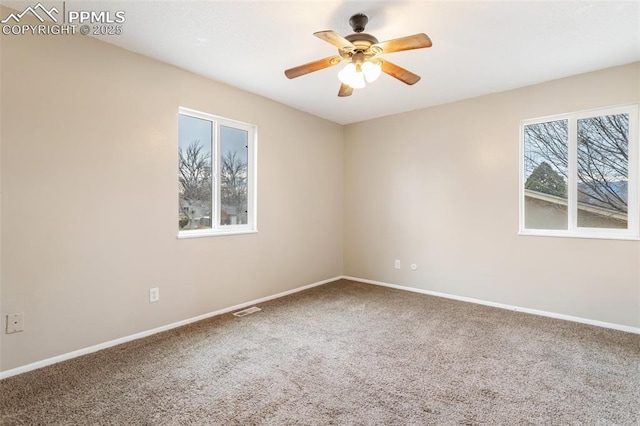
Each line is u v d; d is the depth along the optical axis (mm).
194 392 1970
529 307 3457
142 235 2775
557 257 3287
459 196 3928
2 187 2080
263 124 3832
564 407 1822
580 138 3229
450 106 3984
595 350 2531
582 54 2738
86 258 2451
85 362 2320
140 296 2768
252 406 1836
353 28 2182
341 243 5086
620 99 2957
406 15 2178
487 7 2088
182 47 2639
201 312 3225
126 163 2666
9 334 2117
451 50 2666
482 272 3768
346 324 3105
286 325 3076
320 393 1964
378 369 2252
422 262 4254
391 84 3395
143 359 2379
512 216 3555
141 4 2070
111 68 2568
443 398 1911
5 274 2096
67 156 2346
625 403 1855
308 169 4473
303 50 2691
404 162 4406
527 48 2633
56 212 2299
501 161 3617
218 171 3461
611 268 3010
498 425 1676
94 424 1682
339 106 4172
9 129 2100
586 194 3209
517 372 2201
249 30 2381
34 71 2197
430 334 2863
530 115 3426
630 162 2977
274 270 4008
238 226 3676
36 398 1893
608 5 2068
